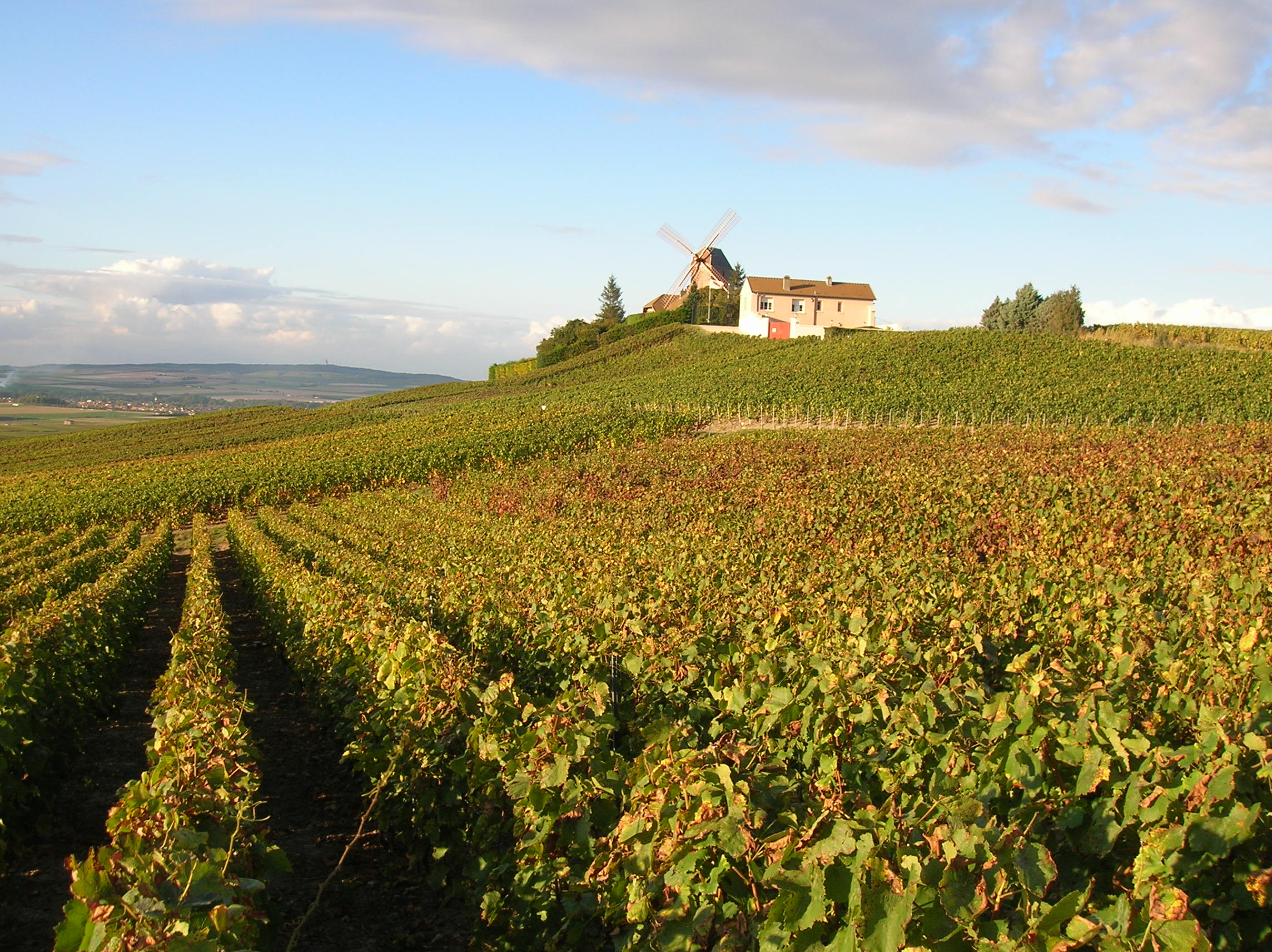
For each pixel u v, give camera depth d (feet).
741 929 14.37
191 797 17.71
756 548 55.52
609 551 53.57
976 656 27.94
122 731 39.70
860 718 19.77
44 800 28.17
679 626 31.68
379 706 27.20
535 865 18.54
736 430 162.40
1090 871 16.12
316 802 29.81
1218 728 16.06
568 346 338.75
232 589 82.23
